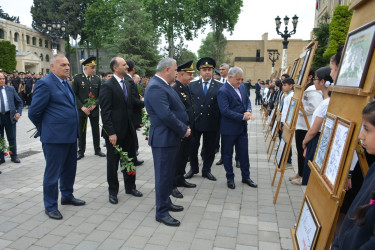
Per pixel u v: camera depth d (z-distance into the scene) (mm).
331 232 2049
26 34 48250
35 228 3500
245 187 4914
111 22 37156
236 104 4727
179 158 4746
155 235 3346
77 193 4645
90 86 6684
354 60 2172
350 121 2016
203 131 5184
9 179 5277
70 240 3234
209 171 5422
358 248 1438
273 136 6664
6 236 3311
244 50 47125
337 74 2512
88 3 44438
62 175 4105
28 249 3053
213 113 5133
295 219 3752
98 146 7043
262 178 5391
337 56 3021
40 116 3705
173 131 3568
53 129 3703
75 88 6621
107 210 4020
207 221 3695
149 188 4891
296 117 4031
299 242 2639
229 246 3119
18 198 4406
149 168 6043
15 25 45344
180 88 4664
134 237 3301
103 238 3279
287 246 3125
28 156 6934
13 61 33406
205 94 5199
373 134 1595
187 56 36031
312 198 2613
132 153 4582
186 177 5355
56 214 3764
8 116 6191
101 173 5660
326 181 2230
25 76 19250
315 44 3838
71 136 3838
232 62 47031
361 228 1438
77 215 3863
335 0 23188
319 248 2146
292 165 6234
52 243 3172
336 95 2488
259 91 22547
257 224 3615
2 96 6078
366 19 2137
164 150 3557
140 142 8734
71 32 45406
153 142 3580
